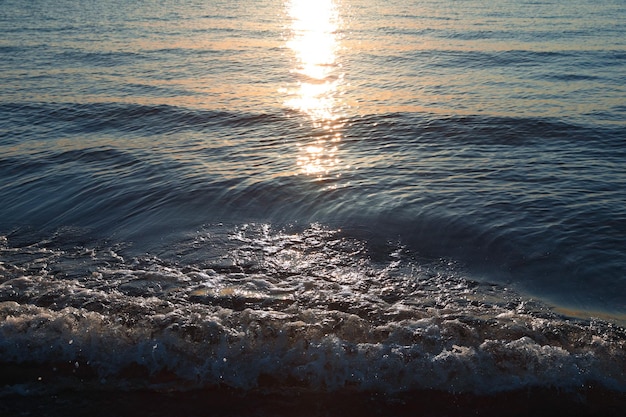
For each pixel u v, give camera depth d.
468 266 5.15
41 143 8.89
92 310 4.46
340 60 16.48
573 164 7.52
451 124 9.45
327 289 4.77
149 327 4.20
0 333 4.14
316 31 23.22
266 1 36.69
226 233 5.81
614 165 7.44
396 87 12.80
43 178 7.39
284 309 4.46
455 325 4.16
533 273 5.00
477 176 7.16
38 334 4.14
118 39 20.09
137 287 4.83
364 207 6.32
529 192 6.59
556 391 3.60
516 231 5.67
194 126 9.84
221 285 4.85
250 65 15.77
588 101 10.83
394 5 33.25
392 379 3.72
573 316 4.38
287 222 6.04
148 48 18.31
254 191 6.80
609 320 4.31
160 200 6.62
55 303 4.58
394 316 4.36
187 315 4.33
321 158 8.04
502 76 13.59
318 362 3.83
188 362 3.91
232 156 8.16
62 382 3.79
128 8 29.98
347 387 3.70
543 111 10.10
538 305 4.54
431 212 6.14
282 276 5.00
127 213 6.34
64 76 13.95
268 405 3.59
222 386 3.74
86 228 6.01
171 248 5.53
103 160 8.03
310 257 5.32
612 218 5.86
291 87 12.98
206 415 3.53
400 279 4.94
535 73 13.76
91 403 3.63
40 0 32.66
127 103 11.21
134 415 3.54
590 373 3.69
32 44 18.67
